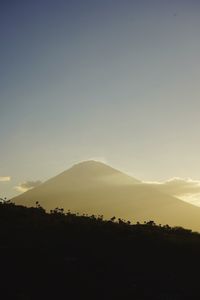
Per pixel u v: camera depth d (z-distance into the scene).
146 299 25.28
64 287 25.94
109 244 33.22
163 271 29.45
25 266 27.98
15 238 32.56
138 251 32.50
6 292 24.56
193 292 26.58
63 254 30.27
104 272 28.23
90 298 25.06
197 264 31.11
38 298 24.44
